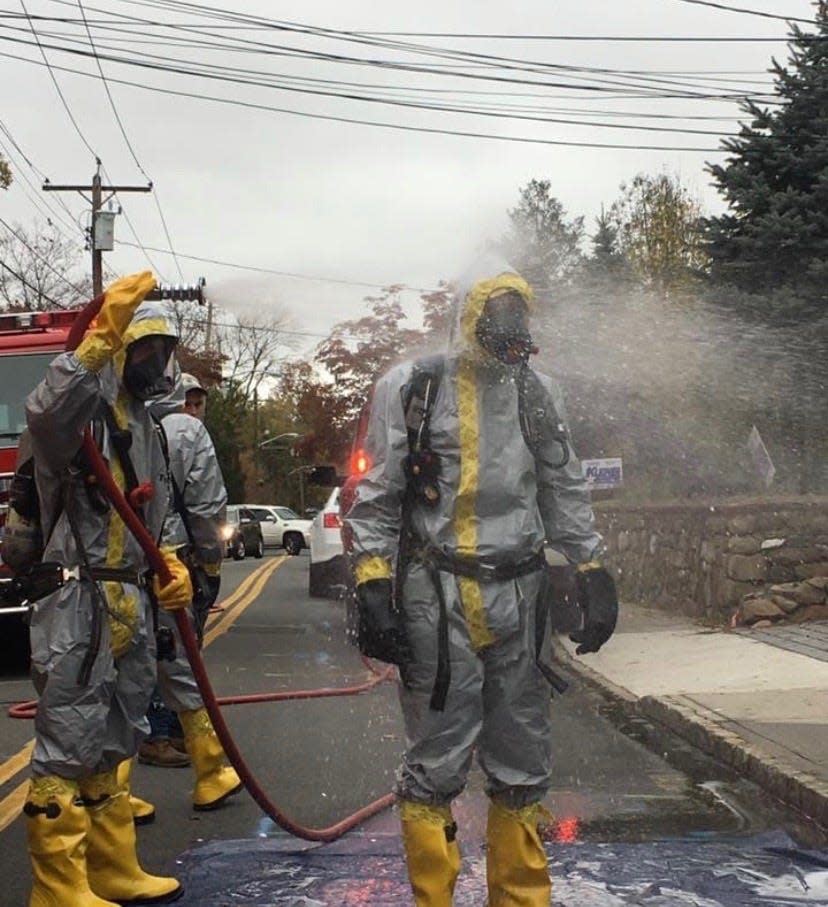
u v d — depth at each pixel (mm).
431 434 4012
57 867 4336
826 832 5684
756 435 15680
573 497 4168
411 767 4043
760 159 19109
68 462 4309
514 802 4133
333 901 4617
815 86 18875
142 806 5832
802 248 18469
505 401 4059
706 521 13352
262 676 10383
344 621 14492
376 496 4016
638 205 31375
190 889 4809
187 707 6016
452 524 4004
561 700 9273
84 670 4328
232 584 20984
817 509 12562
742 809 6113
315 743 7629
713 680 9414
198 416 7578
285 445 52406
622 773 6922
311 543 16750
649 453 17500
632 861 5090
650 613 14305
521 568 4035
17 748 7730
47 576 4395
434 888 4035
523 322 4000
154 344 4566
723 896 4652
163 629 4703
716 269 19375
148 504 4648
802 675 9320
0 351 11820
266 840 5480
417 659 3982
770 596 12336
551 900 4566
